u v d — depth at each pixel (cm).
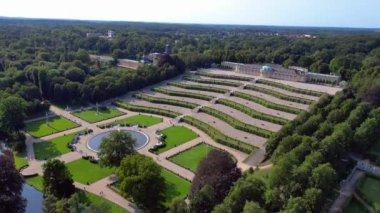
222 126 18738
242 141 16762
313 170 10962
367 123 15375
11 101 17562
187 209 9962
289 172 10925
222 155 11962
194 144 16975
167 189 12744
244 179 10894
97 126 19525
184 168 14425
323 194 10619
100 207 10244
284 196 10569
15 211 11056
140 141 17225
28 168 14350
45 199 10906
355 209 11306
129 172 11312
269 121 18850
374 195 12088
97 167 14475
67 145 16675
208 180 10938
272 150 14838
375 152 15350
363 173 13675
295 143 13488
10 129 17438
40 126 19512
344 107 17438
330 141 13050
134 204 11725
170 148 16438
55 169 11744
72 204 10300
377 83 19762
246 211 8681
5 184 11138
